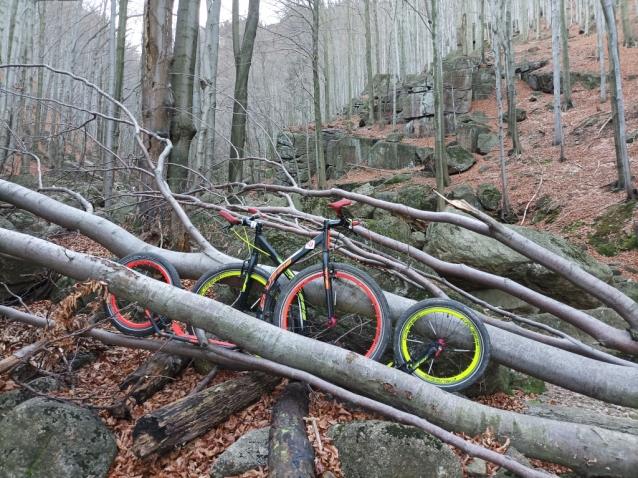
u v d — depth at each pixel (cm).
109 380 380
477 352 321
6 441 277
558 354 336
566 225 1009
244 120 1164
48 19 2294
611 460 267
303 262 441
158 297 306
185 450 285
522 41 2606
